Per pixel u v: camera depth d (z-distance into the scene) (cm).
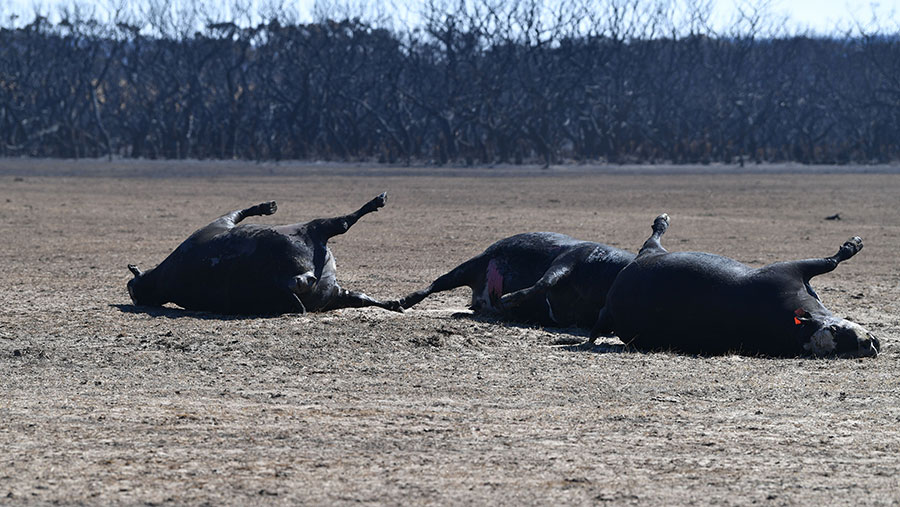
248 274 2203
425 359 1842
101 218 5309
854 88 18012
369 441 1317
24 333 2020
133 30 17550
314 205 6506
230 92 16200
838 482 1162
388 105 16450
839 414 1469
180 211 5859
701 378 1698
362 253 3797
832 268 1897
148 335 1997
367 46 17588
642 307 1906
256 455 1251
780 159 15425
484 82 15275
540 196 7481
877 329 2252
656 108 16800
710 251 3966
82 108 17088
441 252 3841
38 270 3189
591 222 5244
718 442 1324
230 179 9894
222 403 1522
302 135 15525
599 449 1291
